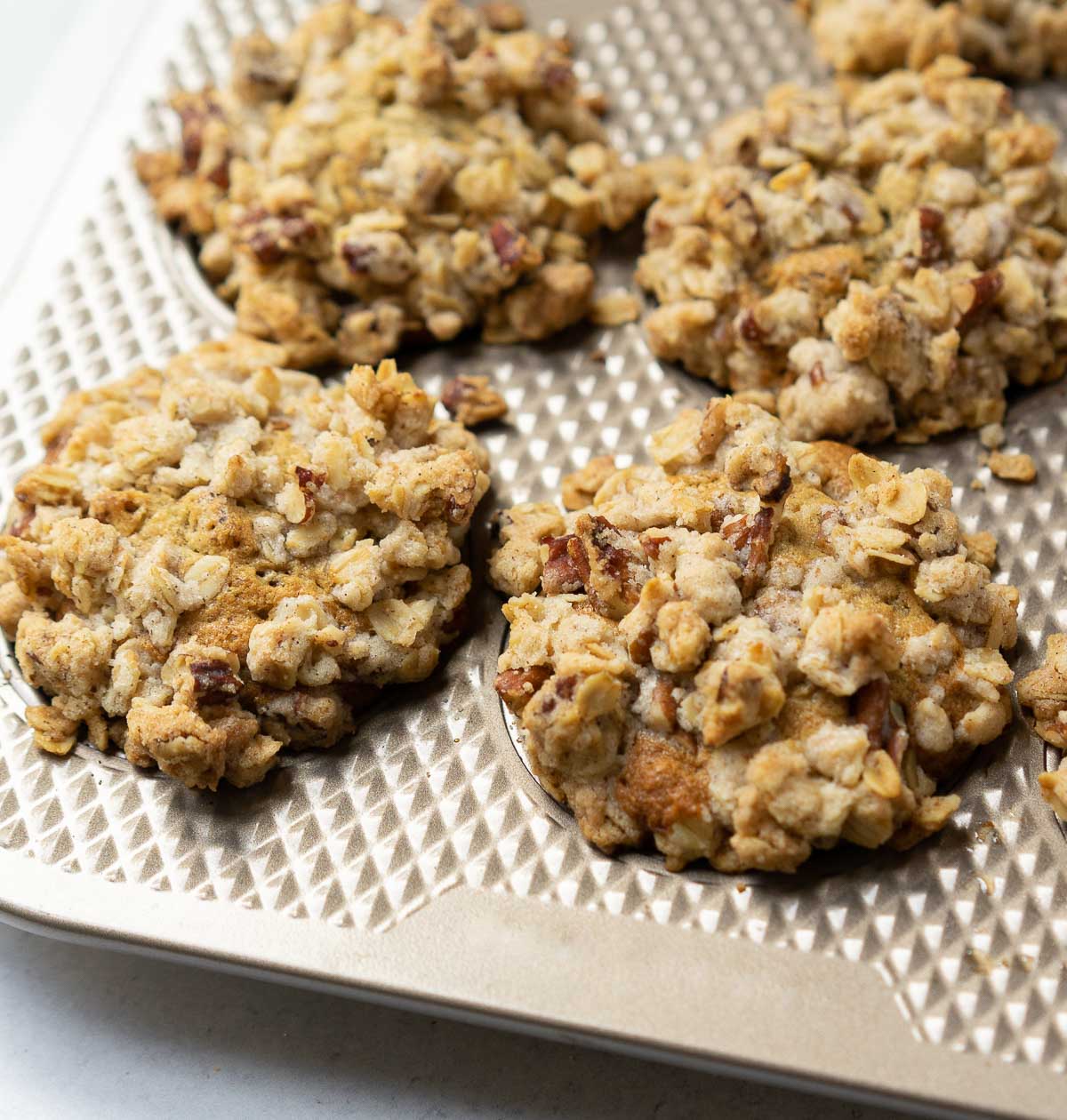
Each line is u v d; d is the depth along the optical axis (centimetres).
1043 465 39
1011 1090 32
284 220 41
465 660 38
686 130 44
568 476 39
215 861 36
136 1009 38
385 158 41
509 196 41
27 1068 38
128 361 42
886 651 34
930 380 39
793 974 34
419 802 36
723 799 34
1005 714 35
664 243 41
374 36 43
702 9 46
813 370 39
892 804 34
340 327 41
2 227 45
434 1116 37
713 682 34
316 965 34
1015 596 36
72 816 36
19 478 40
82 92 46
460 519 37
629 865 35
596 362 41
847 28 43
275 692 36
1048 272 40
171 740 35
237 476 37
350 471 37
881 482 36
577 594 36
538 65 42
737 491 37
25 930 36
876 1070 33
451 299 41
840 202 40
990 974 33
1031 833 35
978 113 41
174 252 43
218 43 46
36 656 36
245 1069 37
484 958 34
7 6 51
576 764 35
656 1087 37
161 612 36
